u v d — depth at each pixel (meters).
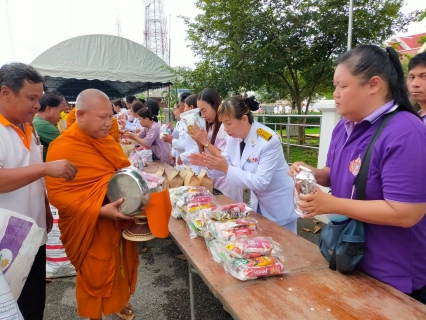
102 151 1.92
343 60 1.22
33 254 1.47
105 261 1.91
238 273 1.39
